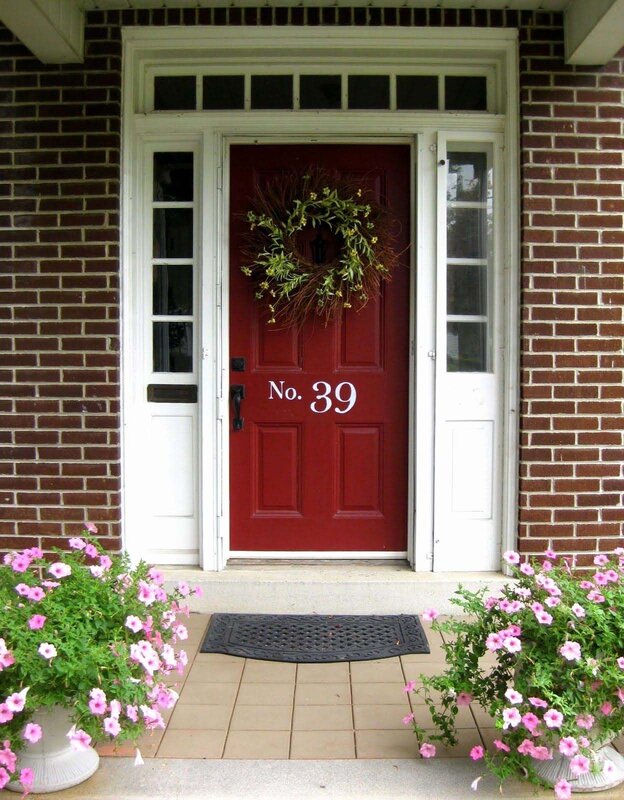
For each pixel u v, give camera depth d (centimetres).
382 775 270
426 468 409
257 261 404
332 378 420
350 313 419
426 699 278
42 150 395
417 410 409
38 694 237
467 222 417
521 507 400
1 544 400
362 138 412
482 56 406
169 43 396
